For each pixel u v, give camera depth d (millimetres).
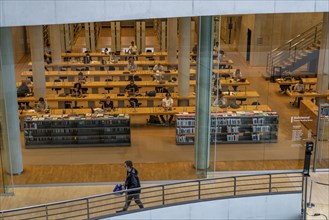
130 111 15172
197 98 15305
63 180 15164
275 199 14180
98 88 14875
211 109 15570
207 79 15203
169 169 15602
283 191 14219
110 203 13711
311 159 16453
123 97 15031
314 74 15828
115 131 15281
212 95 15453
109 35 14508
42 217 13805
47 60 14492
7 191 14914
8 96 14695
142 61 14781
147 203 14156
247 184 14344
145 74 14906
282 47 15477
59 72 14602
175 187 15047
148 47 14711
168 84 15047
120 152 15445
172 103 15227
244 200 14078
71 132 15156
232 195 14117
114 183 15211
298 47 15492
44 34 14289
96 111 15055
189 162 15703
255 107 15797
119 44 14617
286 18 15203
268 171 16125
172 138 15523
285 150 16219
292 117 16047
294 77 15789
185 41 14711
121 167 15445
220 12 13578
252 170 16125
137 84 14961
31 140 15070
